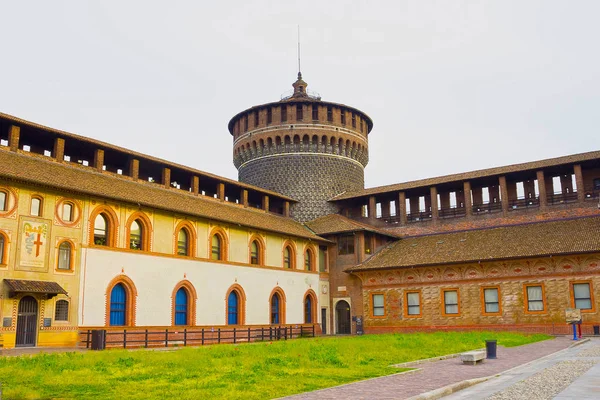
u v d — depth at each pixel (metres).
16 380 18.20
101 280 40.56
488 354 27.16
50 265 37.62
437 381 18.66
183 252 48.19
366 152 76.81
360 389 16.84
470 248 56.44
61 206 39.03
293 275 59.50
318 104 72.69
